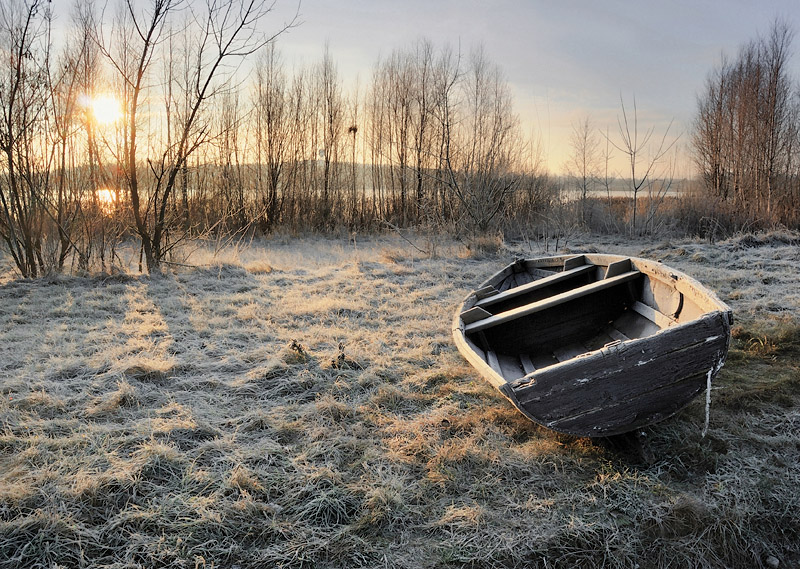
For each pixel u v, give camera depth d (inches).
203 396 211.3
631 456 173.0
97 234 430.6
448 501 155.0
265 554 134.2
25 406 196.7
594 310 254.4
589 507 152.0
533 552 137.6
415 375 236.7
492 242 573.0
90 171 432.5
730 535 146.2
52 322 300.4
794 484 161.8
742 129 792.9
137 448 172.1
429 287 404.8
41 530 134.5
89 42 430.0
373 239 740.7
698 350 154.8
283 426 188.9
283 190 827.4
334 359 243.1
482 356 209.9
